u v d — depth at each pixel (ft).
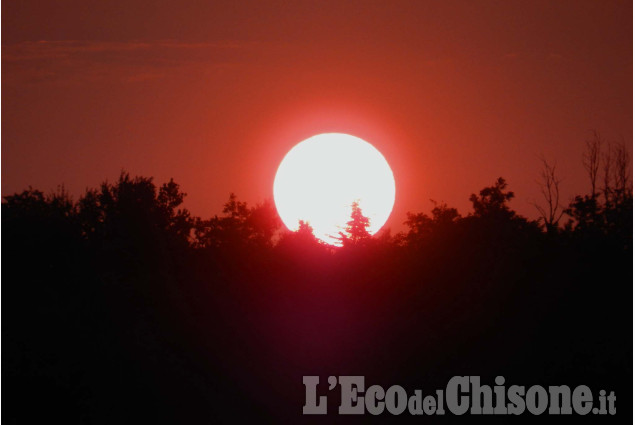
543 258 406.82
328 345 378.12
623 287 375.45
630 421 294.87
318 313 424.87
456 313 396.57
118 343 352.69
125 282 419.13
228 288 451.94
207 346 373.61
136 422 291.38
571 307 367.45
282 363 361.51
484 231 449.48
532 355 343.46
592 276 383.86
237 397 320.91
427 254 447.83
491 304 386.93
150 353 350.02
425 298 416.26
